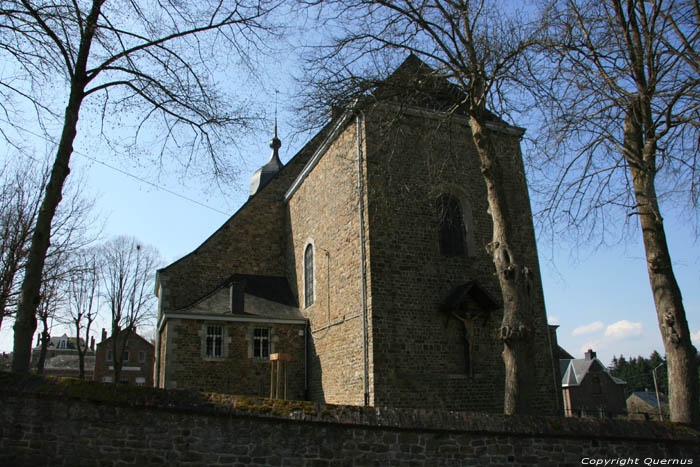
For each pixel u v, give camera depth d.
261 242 24.66
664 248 10.25
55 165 9.25
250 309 20.78
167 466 7.43
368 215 15.67
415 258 15.94
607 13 10.48
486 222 17.33
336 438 7.91
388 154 16.31
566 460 8.55
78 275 22.66
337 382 16.88
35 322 8.66
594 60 10.08
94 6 9.75
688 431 9.02
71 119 9.52
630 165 10.70
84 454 7.35
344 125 14.27
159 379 21.45
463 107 10.76
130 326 33.66
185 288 22.91
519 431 8.49
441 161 16.95
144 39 10.19
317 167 20.64
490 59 10.02
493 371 15.84
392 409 8.32
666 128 9.83
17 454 7.25
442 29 10.52
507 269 9.96
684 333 9.76
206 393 7.94
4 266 16.73
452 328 15.80
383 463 7.95
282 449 7.73
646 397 60.84
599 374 50.78
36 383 7.52
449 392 15.11
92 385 7.58
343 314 16.88
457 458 8.21
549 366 16.48
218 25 10.49
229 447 7.62
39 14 8.99
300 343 20.48
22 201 17.41
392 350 14.88
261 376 19.83
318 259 19.77
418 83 10.83
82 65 9.73
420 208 16.42
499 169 10.68
